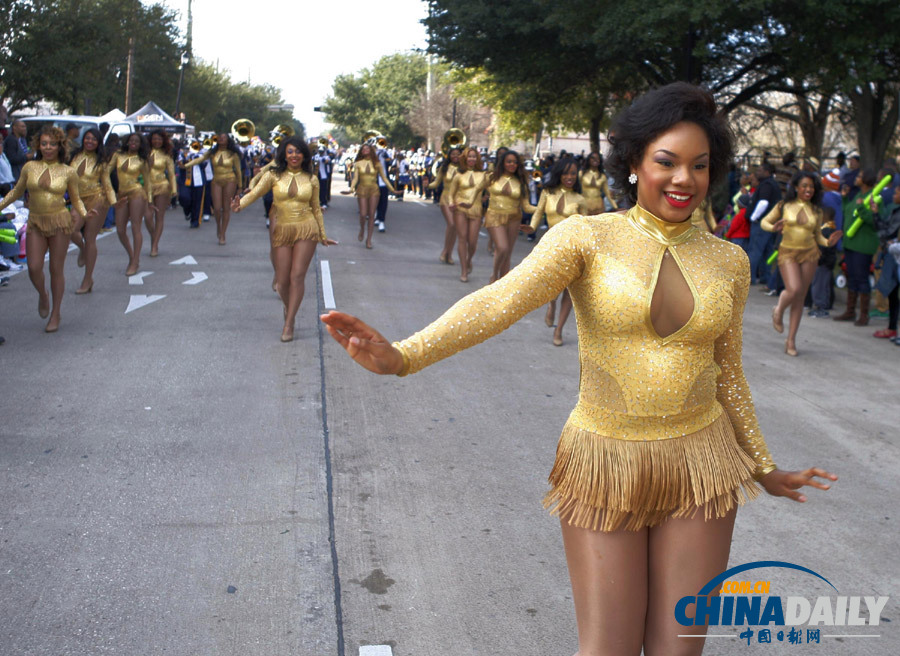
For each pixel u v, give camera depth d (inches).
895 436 258.1
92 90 1234.0
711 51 775.1
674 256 94.0
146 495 193.6
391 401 271.1
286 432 238.5
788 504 203.9
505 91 1147.3
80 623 141.8
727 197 708.0
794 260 354.6
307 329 366.0
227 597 151.4
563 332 388.2
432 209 1148.5
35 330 347.9
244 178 1072.2
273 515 185.2
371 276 523.8
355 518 185.3
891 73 734.5
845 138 1126.4
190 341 338.3
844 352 373.4
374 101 3093.0
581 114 1163.3
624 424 94.5
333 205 1095.0
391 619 146.3
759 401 290.8
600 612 94.4
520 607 151.7
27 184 334.3
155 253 556.4
